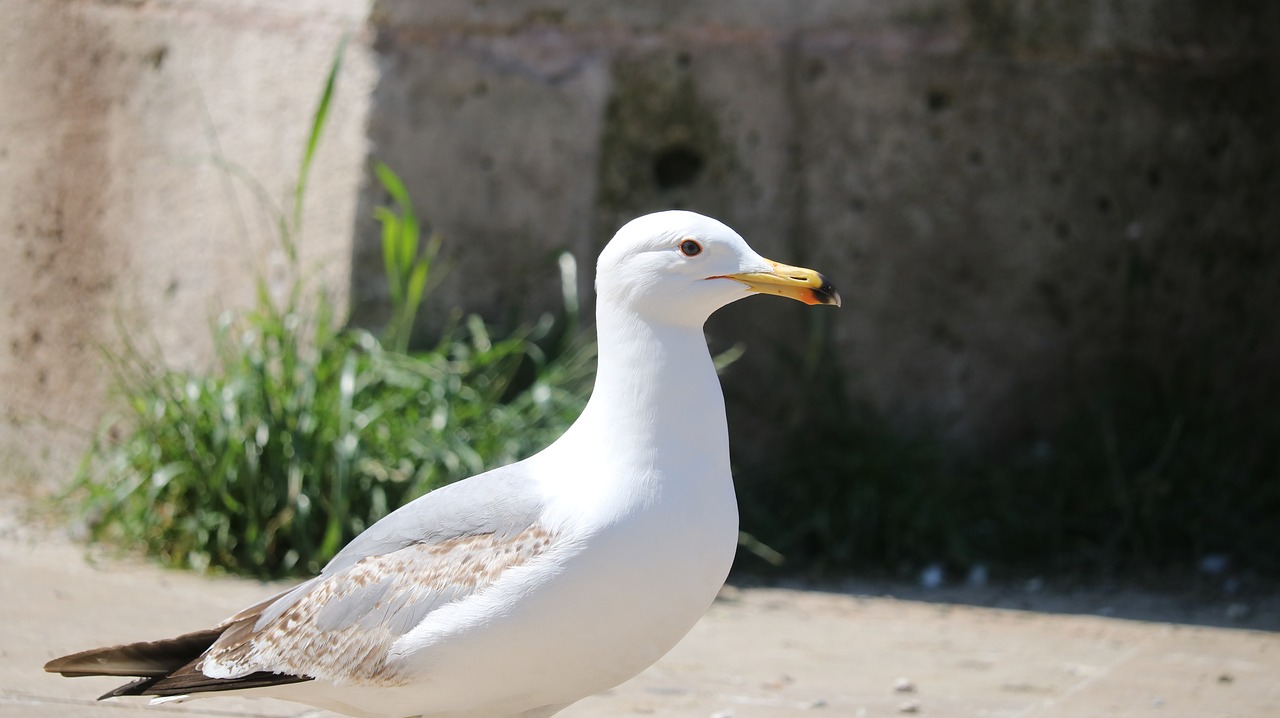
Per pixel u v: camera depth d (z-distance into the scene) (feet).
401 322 31.09
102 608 24.66
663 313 15.93
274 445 28.55
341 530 28.12
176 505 29.07
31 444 35.73
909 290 34.91
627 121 33.58
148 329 34.32
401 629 15.43
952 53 34.55
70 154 35.63
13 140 36.50
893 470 32.96
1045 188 35.47
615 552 15.06
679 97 33.76
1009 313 35.45
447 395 30.12
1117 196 36.11
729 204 34.19
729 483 16.07
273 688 16.11
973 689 23.02
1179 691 23.17
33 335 36.19
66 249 35.73
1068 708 22.00
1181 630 27.68
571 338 32.58
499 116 32.78
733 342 34.22
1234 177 37.37
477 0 32.50
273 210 32.81
